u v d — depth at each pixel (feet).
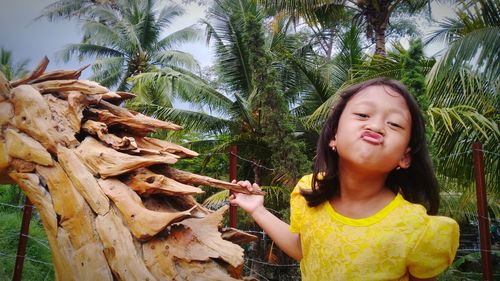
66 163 4.88
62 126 5.18
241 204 4.95
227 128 30.42
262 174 27.12
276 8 29.19
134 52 48.14
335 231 3.77
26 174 4.99
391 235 3.55
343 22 35.29
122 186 4.68
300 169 20.89
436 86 17.52
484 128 17.13
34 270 17.94
